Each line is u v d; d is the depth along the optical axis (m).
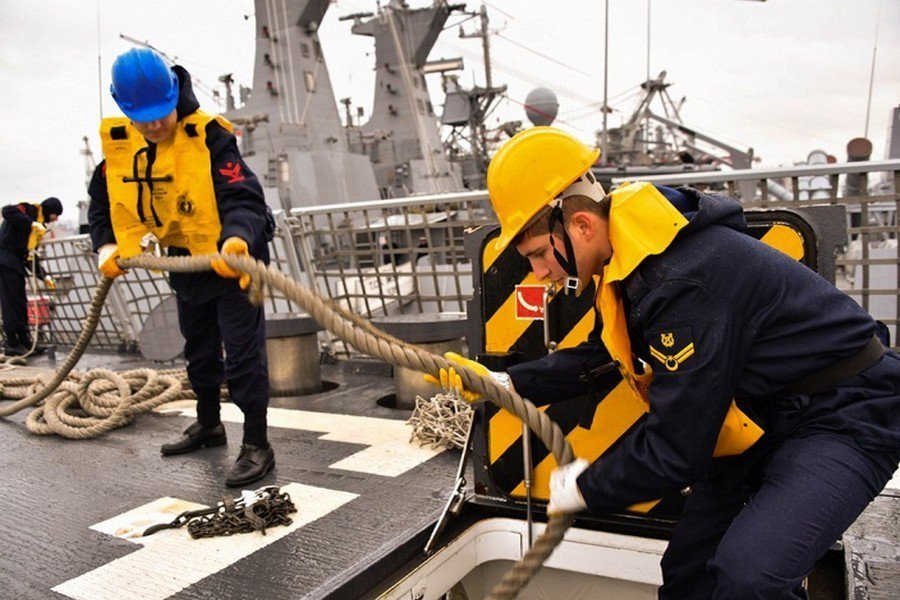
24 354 6.79
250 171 2.80
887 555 1.92
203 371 3.24
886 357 1.53
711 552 1.73
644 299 1.45
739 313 1.41
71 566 2.14
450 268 6.02
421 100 19.61
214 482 2.87
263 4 15.17
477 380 1.61
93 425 3.70
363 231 5.10
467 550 2.36
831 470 1.42
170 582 2.01
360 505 2.51
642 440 1.48
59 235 18.42
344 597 1.90
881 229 3.83
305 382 4.45
